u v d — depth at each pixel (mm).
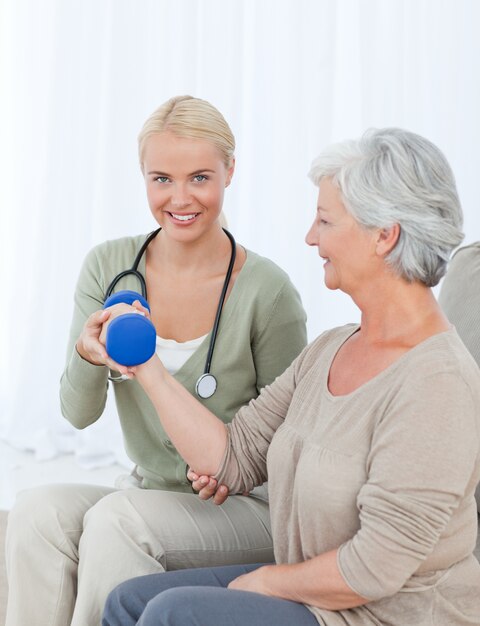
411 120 3127
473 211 3143
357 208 1265
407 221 1245
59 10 3227
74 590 1552
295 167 3145
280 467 1376
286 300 1704
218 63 3141
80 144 3291
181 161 1581
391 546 1177
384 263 1279
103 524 1487
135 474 1839
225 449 1517
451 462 1171
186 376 1683
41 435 3346
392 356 1287
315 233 1350
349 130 3164
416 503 1172
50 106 3281
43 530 1543
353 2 3111
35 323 3383
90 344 1512
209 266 1714
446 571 1256
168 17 3156
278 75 3133
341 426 1281
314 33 3088
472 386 1200
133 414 1718
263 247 3225
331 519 1268
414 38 3096
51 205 3344
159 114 1603
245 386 1708
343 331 1447
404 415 1200
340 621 1252
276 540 1392
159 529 1522
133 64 3203
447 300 1737
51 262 3371
